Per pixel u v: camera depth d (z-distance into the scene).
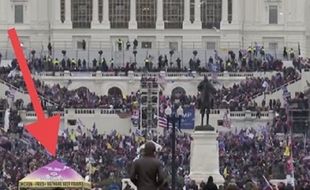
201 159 196.50
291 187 140.00
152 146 106.69
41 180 145.25
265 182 173.25
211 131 197.00
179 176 190.00
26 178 145.38
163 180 106.06
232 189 111.38
